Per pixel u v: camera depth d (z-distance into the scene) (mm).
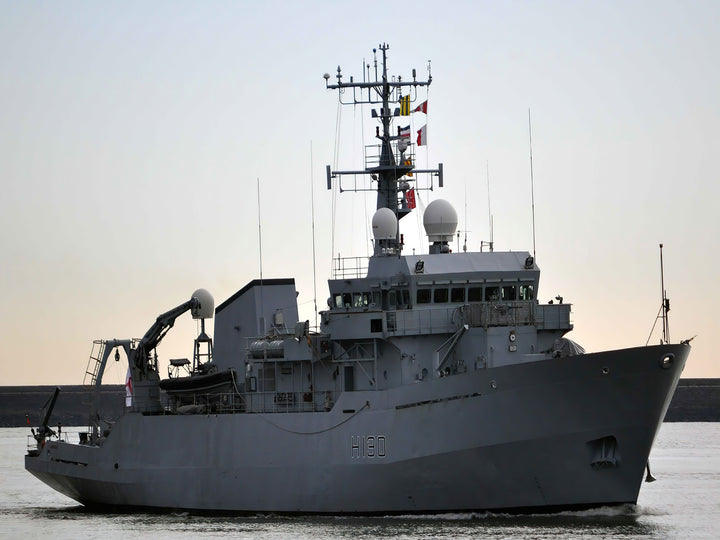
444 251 100250
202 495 101938
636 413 87000
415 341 95375
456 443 89625
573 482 88812
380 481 92188
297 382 102312
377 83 107938
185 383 107312
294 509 96312
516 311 93500
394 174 107500
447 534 85562
